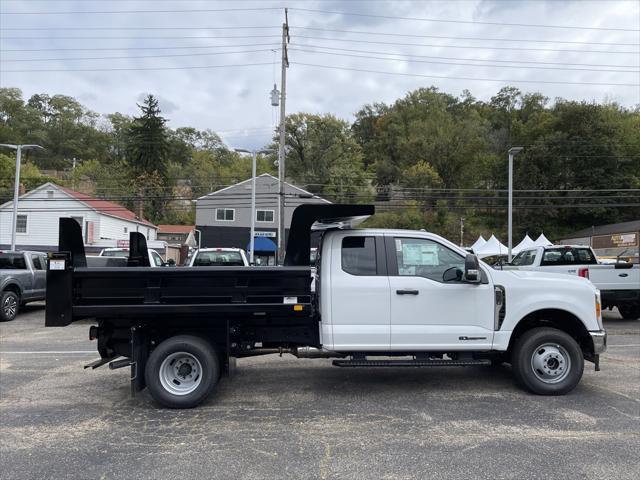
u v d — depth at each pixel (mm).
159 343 6152
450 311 6215
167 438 4926
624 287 12828
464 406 5891
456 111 87625
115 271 5828
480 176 69875
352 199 67188
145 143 75188
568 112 60250
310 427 5207
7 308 14070
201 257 14383
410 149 76062
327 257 6242
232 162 94625
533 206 56719
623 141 58938
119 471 4168
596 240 51062
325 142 76562
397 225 64125
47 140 87312
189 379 5977
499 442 4742
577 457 4379
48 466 4273
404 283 6168
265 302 5930
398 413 5641
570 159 58656
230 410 5801
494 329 6246
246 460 4375
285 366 7992
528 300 6301
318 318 6332
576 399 6152
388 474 4074
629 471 4094
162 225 69500
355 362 6188
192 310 5855
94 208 41594
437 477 4012
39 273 15445
